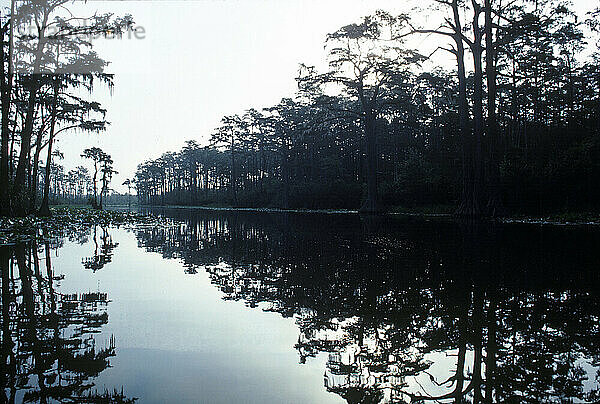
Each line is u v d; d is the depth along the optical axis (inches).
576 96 1166.3
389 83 1266.0
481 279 231.9
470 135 916.6
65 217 894.4
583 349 126.2
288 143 2023.9
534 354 121.4
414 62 1115.9
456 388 99.8
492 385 102.4
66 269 278.2
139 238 523.5
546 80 1141.7
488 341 134.4
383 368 113.0
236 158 2955.2
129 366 113.0
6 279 240.5
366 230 573.6
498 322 153.6
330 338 138.1
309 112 1956.2
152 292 208.1
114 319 159.3
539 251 338.3
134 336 138.8
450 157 1246.3
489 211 826.2
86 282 233.3
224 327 150.3
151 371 109.5
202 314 167.5
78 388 98.6
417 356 121.8
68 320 157.2
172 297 197.0
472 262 288.8
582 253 325.1
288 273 259.1
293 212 1542.8
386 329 147.7
